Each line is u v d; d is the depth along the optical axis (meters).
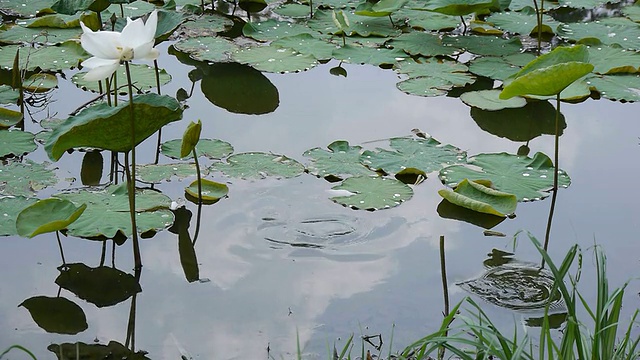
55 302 3.48
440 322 3.32
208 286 3.60
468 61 6.32
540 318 3.35
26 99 5.52
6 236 3.94
